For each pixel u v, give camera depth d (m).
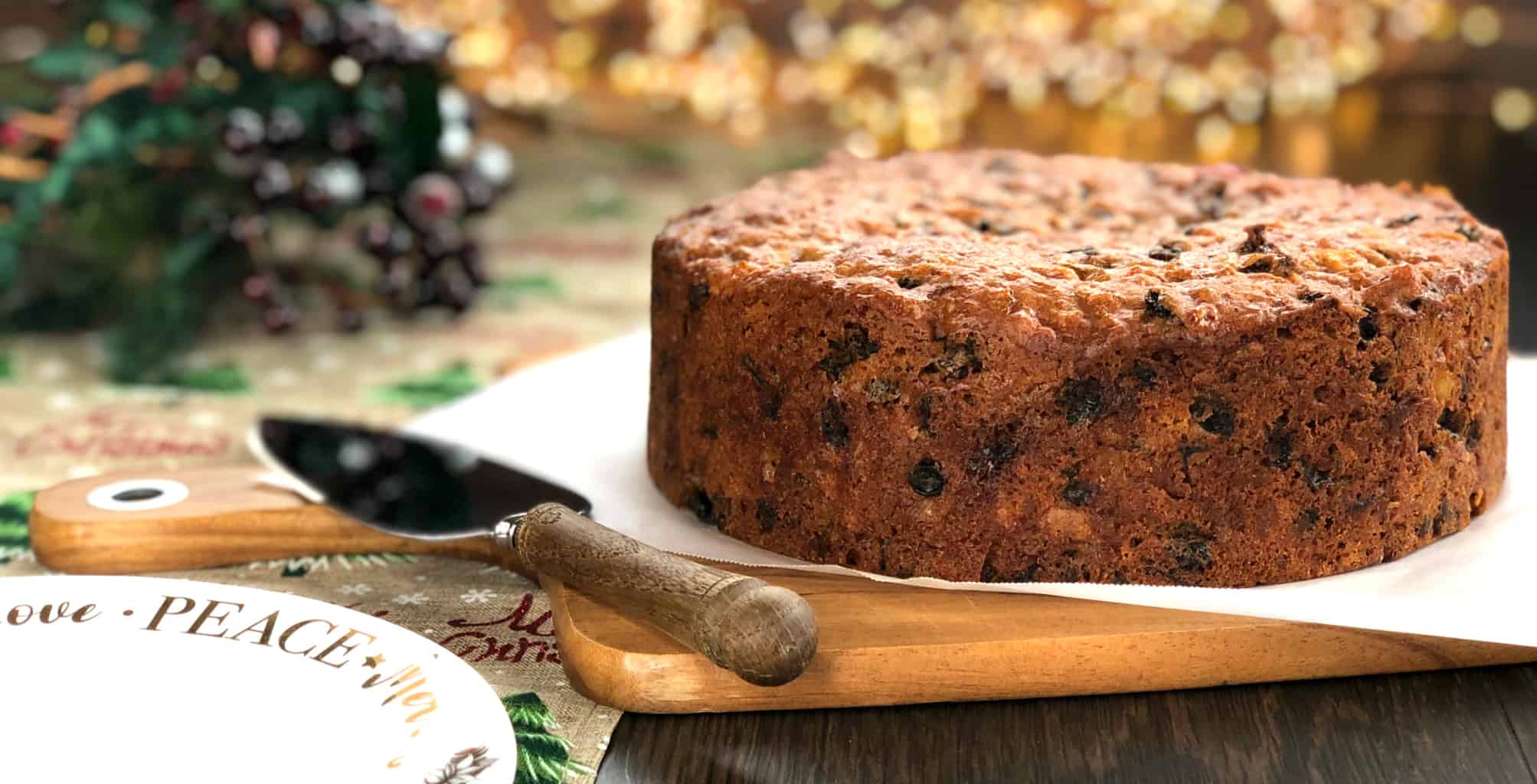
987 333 0.57
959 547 0.58
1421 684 0.55
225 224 0.95
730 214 0.67
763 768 0.51
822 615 0.56
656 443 0.67
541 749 0.52
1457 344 0.60
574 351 0.92
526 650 0.57
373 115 0.99
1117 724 0.53
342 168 0.97
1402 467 0.59
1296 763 0.51
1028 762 0.51
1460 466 0.61
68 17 0.98
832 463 0.59
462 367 0.93
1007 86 1.72
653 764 0.51
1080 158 0.77
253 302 0.97
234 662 0.51
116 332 0.93
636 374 0.79
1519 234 1.23
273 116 0.95
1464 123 1.65
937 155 0.78
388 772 0.46
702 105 1.75
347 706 0.49
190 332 0.93
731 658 0.51
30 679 0.50
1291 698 0.55
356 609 0.60
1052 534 0.58
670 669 0.53
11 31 1.45
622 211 1.35
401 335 1.00
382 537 0.64
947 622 0.55
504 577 0.63
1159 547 0.58
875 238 0.64
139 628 0.52
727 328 0.61
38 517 0.63
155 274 0.96
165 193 0.95
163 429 0.79
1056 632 0.54
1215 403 0.57
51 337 0.96
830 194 0.71
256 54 0.95
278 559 0.64
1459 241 0.64
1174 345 0.56
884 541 0.59
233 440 0.78
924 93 1.71
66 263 0.97
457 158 1.03
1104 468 0.57
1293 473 0.58
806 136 1.65
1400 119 1.67
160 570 0.63
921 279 0.59
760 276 0.60
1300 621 0.55
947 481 0.58
